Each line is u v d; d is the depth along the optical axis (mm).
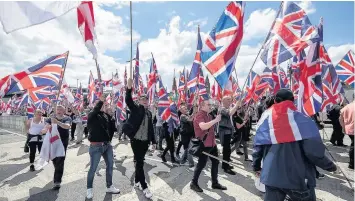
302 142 2424
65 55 5711
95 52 4469
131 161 7367
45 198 4547
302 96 5008
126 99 4504
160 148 8977
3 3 3354
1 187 5148
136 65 9812
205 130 4711
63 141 5270
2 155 8320
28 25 3475
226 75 4188
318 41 4719
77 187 5113
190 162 6562
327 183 5195
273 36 4910
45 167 6703
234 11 4281
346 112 6016
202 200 4395
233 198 4473
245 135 7164
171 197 4543
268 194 2584
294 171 2400
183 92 11953
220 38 4324
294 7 4891
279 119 2570
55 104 5281
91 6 4340
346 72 10055
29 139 6438
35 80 5734
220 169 6320
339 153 7980
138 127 4500
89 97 12477
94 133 4547
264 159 2623
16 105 21984
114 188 4785
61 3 3672
